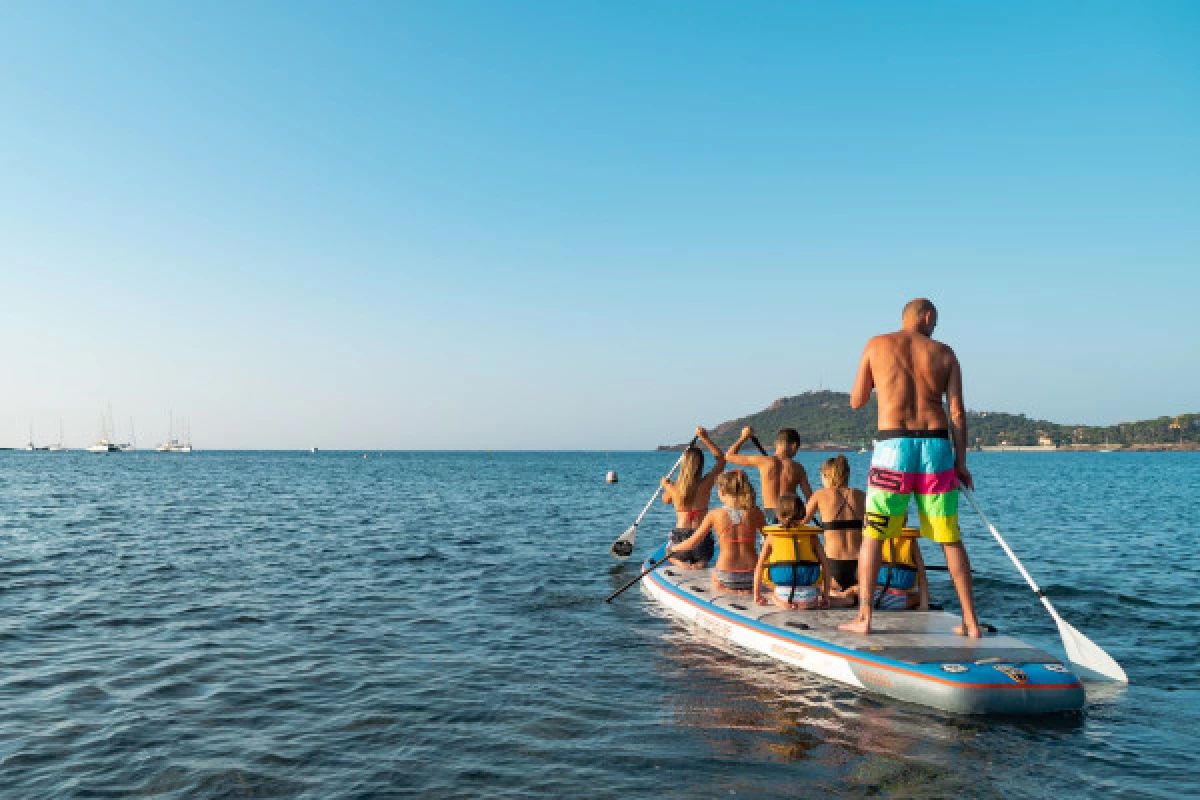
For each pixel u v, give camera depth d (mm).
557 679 5961
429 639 7309
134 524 18703
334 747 4547
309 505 26594
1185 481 52812
